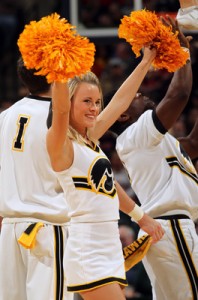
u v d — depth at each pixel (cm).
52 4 2239
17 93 2322
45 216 842
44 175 850
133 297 1202
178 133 1705
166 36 767
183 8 892
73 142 746
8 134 868
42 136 851
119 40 1814
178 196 878
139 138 888
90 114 747
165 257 873
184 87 873
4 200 857
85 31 1819
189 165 909
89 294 738
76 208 748
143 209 890
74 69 666
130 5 1800
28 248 827
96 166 748
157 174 891
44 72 670
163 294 895
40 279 838
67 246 755
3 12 2792
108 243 746
